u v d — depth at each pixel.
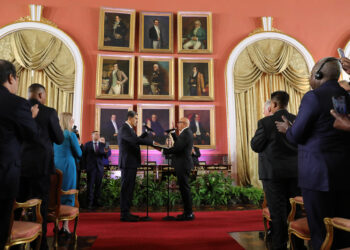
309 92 1.92
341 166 1.73
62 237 3.64
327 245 1.64
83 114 9.59
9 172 1.77
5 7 9.56
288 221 2.48
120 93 9.78
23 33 9.45
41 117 2.71
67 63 9.65
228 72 10.26
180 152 4.94
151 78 10.02
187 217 4.87
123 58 9.99
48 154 2.72
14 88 2.00
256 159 9.91
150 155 9.53
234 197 7.41
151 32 10.23
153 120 9.75
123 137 4.80
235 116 10.05
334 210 1.76
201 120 9.94
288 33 10.72
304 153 1.89
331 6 10.95
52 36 9.62
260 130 2.84
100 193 7.00
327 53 10.66
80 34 9.99
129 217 4.79
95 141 6.96
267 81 10.44
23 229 2.14
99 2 10.25
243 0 10.86
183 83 10.09
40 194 2.65
